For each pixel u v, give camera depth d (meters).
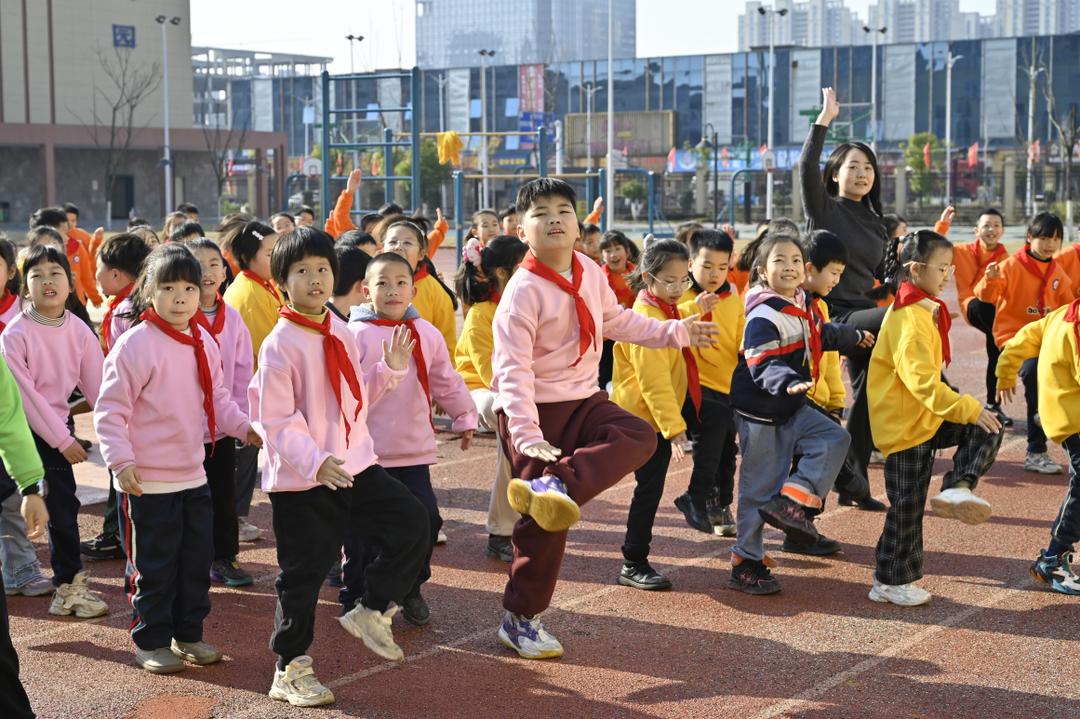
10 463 3.47
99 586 5.00
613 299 4.25
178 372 4.00
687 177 61.88
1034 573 4.90
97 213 56.94
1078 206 50.59
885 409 4.66
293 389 3.74
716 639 4.27
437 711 3.61
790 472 5.16
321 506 3.70
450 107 73.50
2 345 4.50
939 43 64.94
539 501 3.54
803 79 67.38
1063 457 7.54
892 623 4.45
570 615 4.56
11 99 55.41
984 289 8.05
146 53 59.81
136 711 3.62
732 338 5.64
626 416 3.91
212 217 60.22
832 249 5.17
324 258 3.76
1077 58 62.31
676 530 5.91
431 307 6.99
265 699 3.72
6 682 3.02
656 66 69.81
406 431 4.52
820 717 3.56
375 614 3.89
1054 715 3.57
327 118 16.52
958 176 59.28
